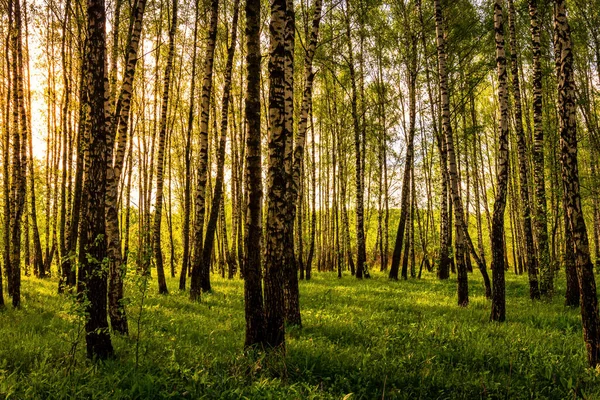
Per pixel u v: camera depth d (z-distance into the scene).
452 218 30.72
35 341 7.74
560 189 15.77
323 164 37.78
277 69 7.42
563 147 6.91
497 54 10.93
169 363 6.42
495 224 10.66
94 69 6.59
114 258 8.84
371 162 33.88
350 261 28.39
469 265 30.19
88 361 6.59
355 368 6.61
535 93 14.88
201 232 15.20
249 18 7.28
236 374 6.08
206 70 15.41
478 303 13.73
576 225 6.77
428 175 33.53
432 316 11.23
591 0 15.84
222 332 9.08
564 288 18.08
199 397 5.36
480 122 29.58
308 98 12.52
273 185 7.39
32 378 5.66
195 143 30.50
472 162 32.69
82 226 9.17
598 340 6.55
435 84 20.70
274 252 7.28
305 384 5.66
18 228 12.16
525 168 15.35
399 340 8.27
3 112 17.61
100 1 6.67
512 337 8.48
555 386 6.02
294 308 9.80
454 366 6.89
